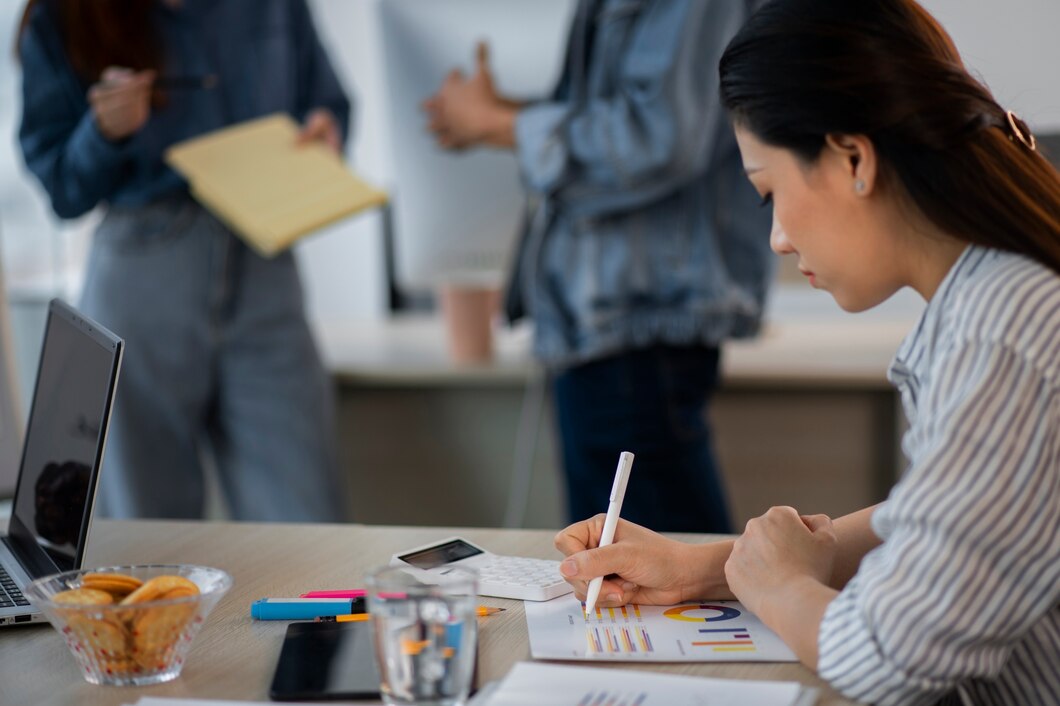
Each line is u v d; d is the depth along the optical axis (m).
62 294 3.30
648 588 1.03
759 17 0.93
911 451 0.88
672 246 2.07
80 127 2.19
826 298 3.04
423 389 2.67
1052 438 0.80
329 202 2.18
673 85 1.95
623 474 1.07
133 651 0.85
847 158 0.88
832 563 0.99
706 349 2.14
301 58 2.48
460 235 2.59
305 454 2.39
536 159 2.06
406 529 1.32
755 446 2.48
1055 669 0.88
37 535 1.18
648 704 0.80
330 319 3.51
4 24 3.21
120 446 2.29
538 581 1.07
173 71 2.26
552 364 2.15
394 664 0.78
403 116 2.58
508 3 2.44
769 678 0.87
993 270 0.85
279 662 0.88
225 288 2.30
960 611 0.79
